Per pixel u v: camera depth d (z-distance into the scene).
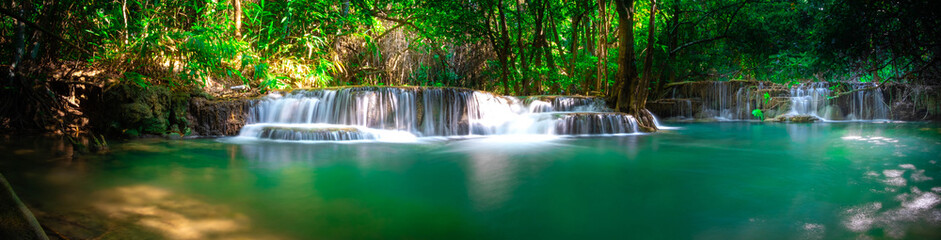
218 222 3.05
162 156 6.04
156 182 4.33
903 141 8.20
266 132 8.42
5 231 1.92
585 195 3.95
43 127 8.24
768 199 3.72
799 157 6.29
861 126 12.41
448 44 17.44
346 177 4.73
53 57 9.56
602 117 10.27
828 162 5.77
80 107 8.80
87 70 9.37
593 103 11.90
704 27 16.12
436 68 17.59
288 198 3.76
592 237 2.81
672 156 6.51
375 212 3.38
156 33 9.12
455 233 2.89
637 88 11.38
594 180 4.62
